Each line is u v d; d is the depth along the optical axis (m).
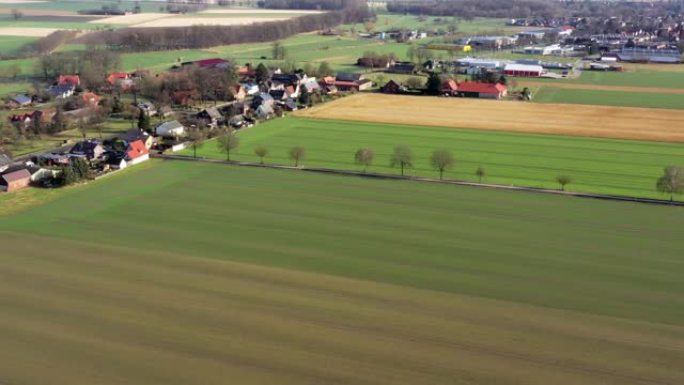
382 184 129.00
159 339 71.75
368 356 68.81
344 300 80.94
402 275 88.38
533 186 128.12
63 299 80.88
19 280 86.19
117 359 68.06
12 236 102.00
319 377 65.12
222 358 68.19
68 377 65.06
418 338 72.44
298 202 118.00
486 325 75.44
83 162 132.88
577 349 70.75
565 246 98.50
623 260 93.69
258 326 74.50
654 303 81.19
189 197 121.00
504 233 103.62
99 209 114.75
